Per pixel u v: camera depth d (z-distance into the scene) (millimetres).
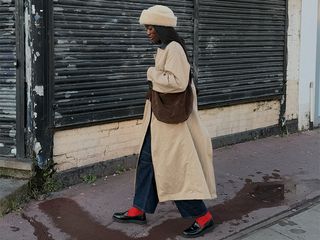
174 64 3537
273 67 7215
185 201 3820
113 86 5086
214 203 4660
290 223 4285
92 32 4828
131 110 5301
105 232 3967
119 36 5078
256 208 4578
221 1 6246
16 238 3814
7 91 4617
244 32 6645
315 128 8148
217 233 4016
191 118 3814
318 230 4152
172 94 3627
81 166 4957
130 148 5430
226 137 6648
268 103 7285
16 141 4652
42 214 4242
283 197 4883
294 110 7734
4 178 4625
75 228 4016
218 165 5820
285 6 7246
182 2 5758
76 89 4758
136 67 5281
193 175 3727
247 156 6250
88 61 4828
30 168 4570
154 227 4082
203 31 6070
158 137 3725
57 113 4637
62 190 4758
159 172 3748
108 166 5211
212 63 6250
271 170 5723
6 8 4496
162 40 3639
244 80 6750
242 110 6871
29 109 4559
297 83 7719
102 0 4879
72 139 4840
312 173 5660
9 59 4559
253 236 3998
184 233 3932
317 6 7887
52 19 4492
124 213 4164
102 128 5102
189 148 3721
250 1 6656
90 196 4652
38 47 4426
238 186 5145
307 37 7766
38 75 4465
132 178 5168
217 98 6379
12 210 4285
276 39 7191
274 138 7297
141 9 5258
